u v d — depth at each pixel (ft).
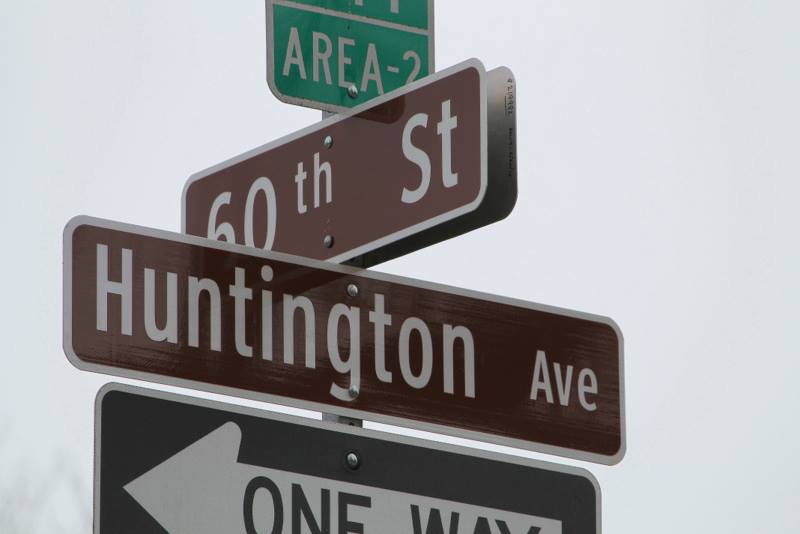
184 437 20.18
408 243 22.93
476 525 21.68
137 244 20.67
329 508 20.84
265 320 21.22
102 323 20.30
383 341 21.85
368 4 24.25
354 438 21.20
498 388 22.40
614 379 23.21
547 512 22.24
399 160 22.34
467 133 21.76
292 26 23.66
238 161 24.23
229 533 20.18
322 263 21.76
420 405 21.85
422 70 24.48
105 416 19.85
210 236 24.35
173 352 20.59
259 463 20.57
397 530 21.18
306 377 21.30
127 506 19.72
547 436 22.54
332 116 23.22
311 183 23.26
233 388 20.84
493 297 22.66
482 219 22.30
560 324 22.99
